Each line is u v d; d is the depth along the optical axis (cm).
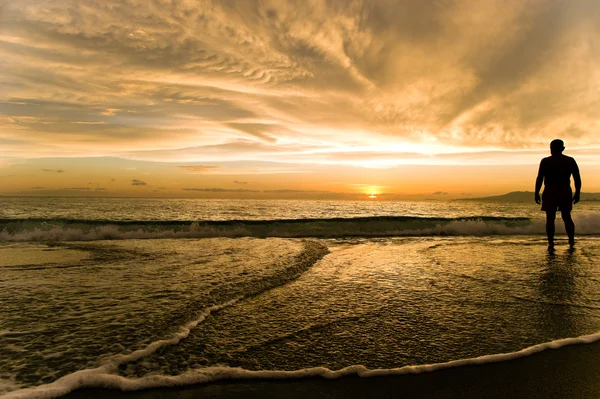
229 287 372
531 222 1338
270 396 181
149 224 1134
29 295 335
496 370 209
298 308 313
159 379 190
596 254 638
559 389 190
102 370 195
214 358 215
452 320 287
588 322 287
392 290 377
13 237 918
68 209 2981
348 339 248
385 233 1177
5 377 184
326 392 185
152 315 283
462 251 680
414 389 189
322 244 808
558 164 712
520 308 319
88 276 420
